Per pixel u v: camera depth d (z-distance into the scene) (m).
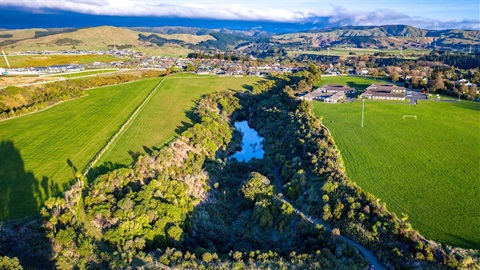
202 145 105.69
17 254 49.81
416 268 52.22
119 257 51.06
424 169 94.31
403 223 60.38
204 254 53.97
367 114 152.50
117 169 76.12
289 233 65.75
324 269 51.34
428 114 151.12
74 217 58.78
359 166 96.69
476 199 77.19
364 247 59.56
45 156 85.50
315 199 74.75
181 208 70.25
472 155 104.12
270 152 113.44
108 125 112.19
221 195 86.00
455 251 56.88
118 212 60.84
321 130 117.56
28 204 62.25
